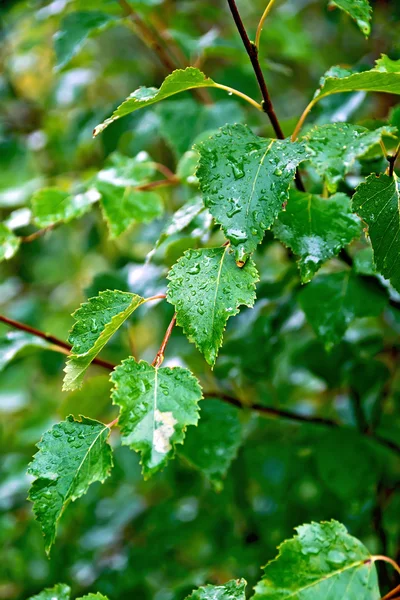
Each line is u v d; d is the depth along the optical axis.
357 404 0.72
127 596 0.83
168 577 0.90
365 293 0.62
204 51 0.90
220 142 0.51
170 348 0.80
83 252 1.13
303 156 0.50
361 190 0.51
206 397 0.67
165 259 0.64
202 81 0.52
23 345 0.66
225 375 0.71
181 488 0.87
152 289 0.68
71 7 0.89
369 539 0.78
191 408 0.48
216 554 0.85
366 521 0.76
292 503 0.83
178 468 0.84
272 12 1.12
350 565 0.51
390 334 0.90
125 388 0.48
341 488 0.69
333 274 0.63
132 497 1.06
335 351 0.71
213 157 0.51
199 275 0.50
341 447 0.69
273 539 0.82
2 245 0.65
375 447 0.74
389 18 0.93
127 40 1.36
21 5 1.04
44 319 1.23
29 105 1.27
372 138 0.51
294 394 0.98
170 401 0.48
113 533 0.96
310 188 0.62
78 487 0.48
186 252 0.51
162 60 0.93
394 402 0.79
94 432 0.49
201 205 0.57
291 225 0.53
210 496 0.86
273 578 0.51
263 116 0.94
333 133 0.52
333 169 0.51
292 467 0.83
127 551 0.91
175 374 0.49
